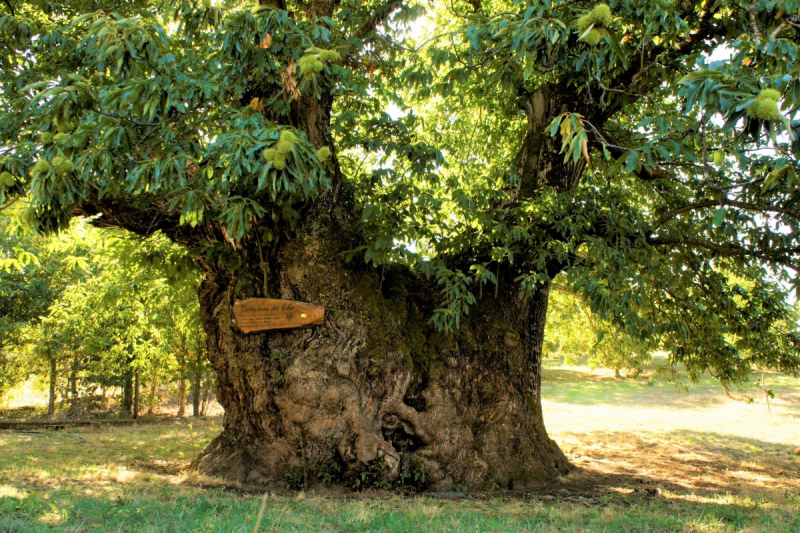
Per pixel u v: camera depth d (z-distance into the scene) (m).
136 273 9.59
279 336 5.91
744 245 6.74
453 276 5.75
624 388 21.88
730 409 15.79
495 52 5.10
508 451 6.19
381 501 5.09
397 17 6.79
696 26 5.79
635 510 5.04
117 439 9.46
